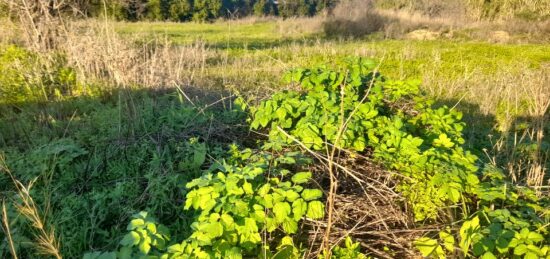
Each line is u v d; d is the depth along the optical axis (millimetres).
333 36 14594
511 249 2365
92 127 4141
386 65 8648
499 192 2627
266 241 2490
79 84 5461
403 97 3814
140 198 2928
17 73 5570
